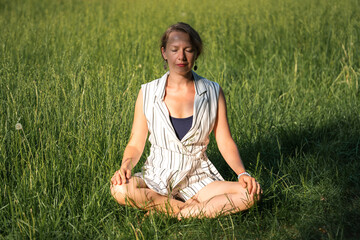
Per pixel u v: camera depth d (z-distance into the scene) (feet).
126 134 12.75
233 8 31.42
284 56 21.34
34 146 11.85
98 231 9.07
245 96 16.05
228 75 19.53
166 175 9.61
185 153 9.70
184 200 10.03
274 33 24.04
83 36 24.54
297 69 20.04
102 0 41.50
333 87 17.44
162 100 9.60
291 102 16.58
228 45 23.31
